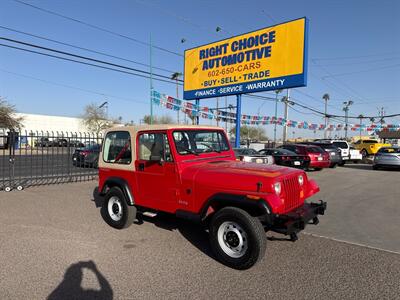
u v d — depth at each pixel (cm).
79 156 1563
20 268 423
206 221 480
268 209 393
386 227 623
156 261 449
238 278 397
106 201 618
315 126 2786
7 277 397
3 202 814
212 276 403
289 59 1426
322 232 586
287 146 1731
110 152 616
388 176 1463
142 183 548
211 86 1745
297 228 422
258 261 407
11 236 552
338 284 382
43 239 538
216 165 503
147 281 389
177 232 578
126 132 581
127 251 486
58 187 1047
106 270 419
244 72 1591
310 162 1616
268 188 403
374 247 507
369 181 1284
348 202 857
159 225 620
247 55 1575
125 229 594
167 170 505
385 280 392
